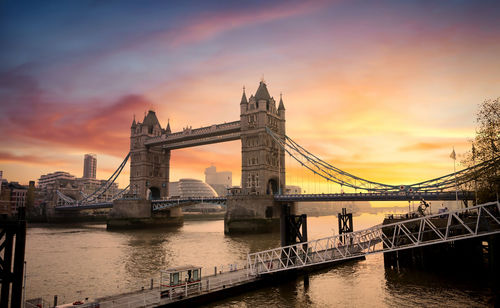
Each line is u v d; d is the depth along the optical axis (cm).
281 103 14188
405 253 5194
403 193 9406
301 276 4703
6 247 2534
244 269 4581
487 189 4906
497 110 4775
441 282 4381
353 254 4084
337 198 10538
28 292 4275
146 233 12538
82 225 19312
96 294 4106
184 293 3434
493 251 4047
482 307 3491
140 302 3189
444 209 5994
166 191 17650
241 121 13388
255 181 12706
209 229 14700
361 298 3791
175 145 16825
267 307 3472
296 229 4709
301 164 12525
